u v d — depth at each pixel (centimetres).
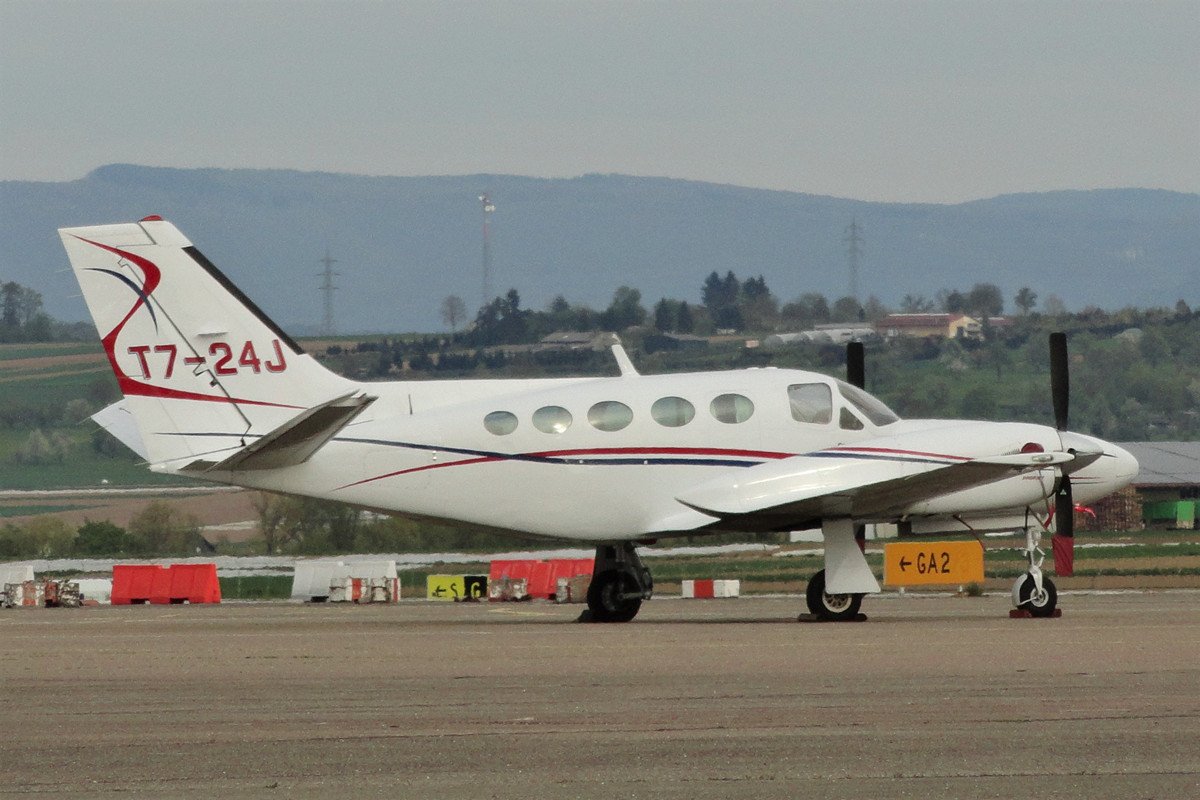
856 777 3011
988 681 4284
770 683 4291
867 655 5038
